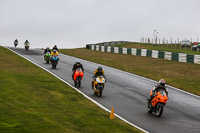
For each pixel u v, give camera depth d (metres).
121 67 38.66
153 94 16.44
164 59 47.94
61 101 17.55
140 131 13.22
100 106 17.86
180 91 24.50
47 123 12.05
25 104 15.17
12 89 18.62
